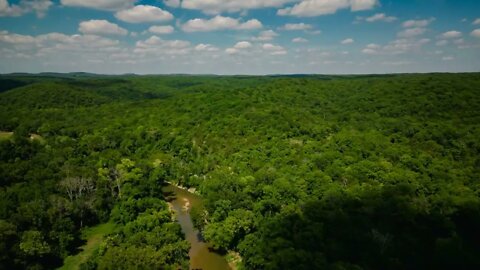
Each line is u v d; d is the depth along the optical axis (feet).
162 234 247.09
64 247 258.16
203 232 278.46
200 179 416.46
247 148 418.31
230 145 444.55
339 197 283.18
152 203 307.58
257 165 374.22
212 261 257.96
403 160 362.94
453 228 240.32
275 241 227.81
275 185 311.68
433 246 222.48
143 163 422.00
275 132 453.99
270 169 354.54
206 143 477.36
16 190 300.81
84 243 279.49
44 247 233.55
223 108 571.69
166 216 289.33
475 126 430.20
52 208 277.03
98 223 315.17
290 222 248.52
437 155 385.50
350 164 357.20
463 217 255.91
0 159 383.86
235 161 398.21
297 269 197.47
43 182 327.26
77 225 300.81
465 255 205.26
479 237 240.32
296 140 440.86
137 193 321.32
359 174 332.60
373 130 456.86
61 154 422.41
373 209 258.16
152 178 380.37
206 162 435.53
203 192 360.48
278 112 518.78
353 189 301.84
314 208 265.75
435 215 249.75
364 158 378.94
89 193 330.95
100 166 399.24
